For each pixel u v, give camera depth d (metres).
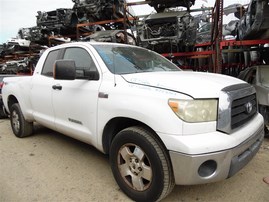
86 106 3.18
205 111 2.31
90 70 3.22
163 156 2.40
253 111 2.97
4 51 14.39
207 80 2.71
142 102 2.52
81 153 4.18
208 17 9.86
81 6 9.41
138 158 2.60
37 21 11.05
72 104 3.42
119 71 3.09
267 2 5.64
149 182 2.54
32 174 3.45
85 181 3.22
